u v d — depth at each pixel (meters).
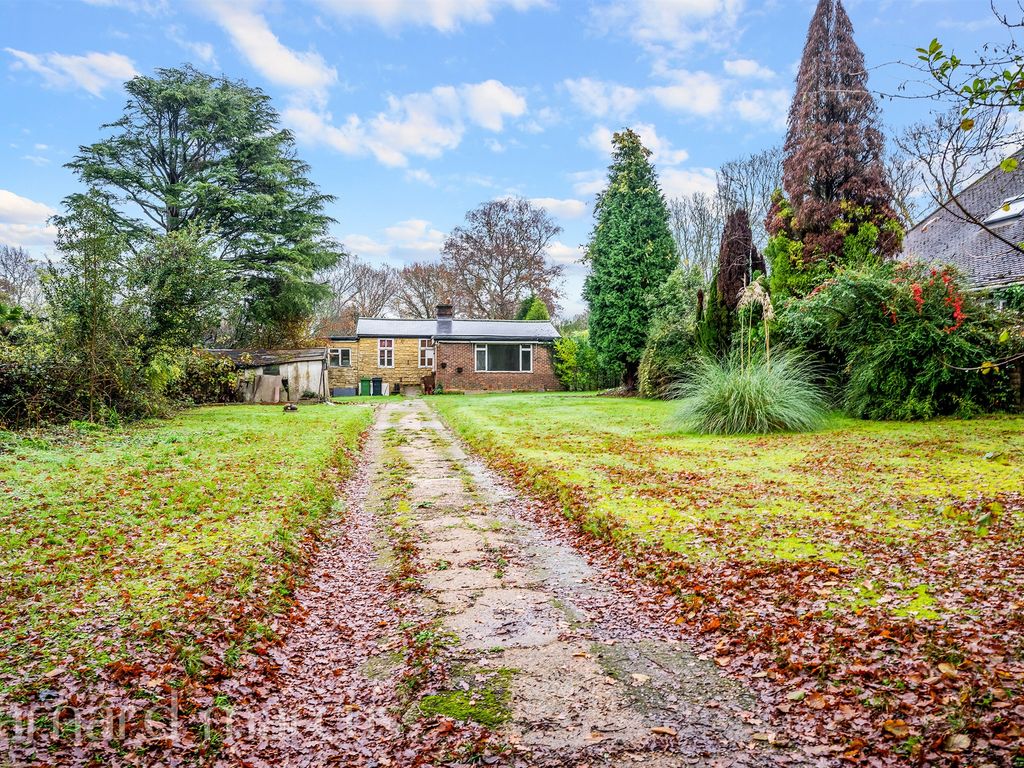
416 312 52.25
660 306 23.27
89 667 3.25
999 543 4.88
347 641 4.16
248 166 31.11
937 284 12.99
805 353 15.02
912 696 2.94
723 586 4.49
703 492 7.25
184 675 3.31
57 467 8.62
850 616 3.80
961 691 2.89
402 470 10.12
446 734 2.96
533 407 19.56
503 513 7.42
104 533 5.62
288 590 4.77
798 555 4.96
